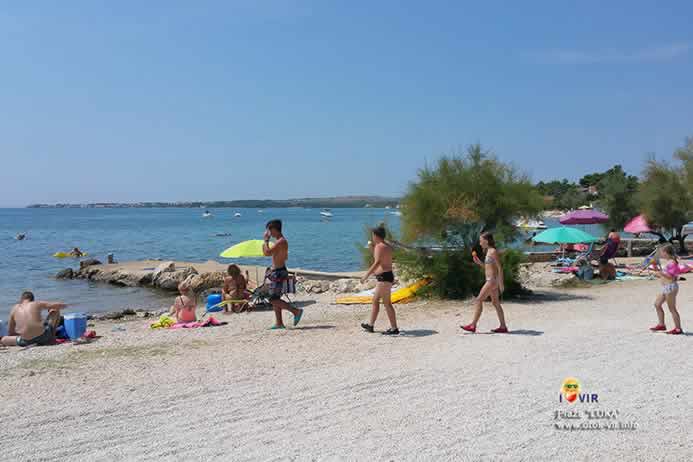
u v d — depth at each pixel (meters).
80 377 7.66
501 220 15.19
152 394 6.75
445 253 14.94
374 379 7.18
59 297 22.81
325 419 5.78
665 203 28.77
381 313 13.11
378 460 4.79
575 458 4.80
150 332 11.67
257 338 10.30
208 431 5.50
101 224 112.38
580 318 11.53
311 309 14.43
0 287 25.91
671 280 9.67
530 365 7.73
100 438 5.37
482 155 15.67
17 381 7.49
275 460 4.82
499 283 9.98
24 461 4.87
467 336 9.82
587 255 20.84
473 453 4.91
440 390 6.68
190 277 23.95
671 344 8.91
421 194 14.98
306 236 63.88
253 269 26.81
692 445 5.04
